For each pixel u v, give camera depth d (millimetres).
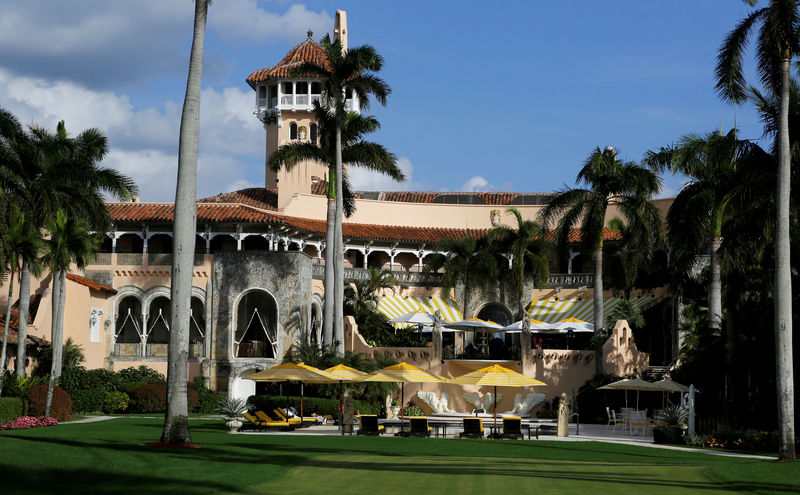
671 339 69188
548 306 74625
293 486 19781
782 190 31984
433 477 21859
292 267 65125
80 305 61250
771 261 43875
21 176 48781
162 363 65562
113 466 21781
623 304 67812
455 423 46219
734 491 20391
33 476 19344
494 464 25984
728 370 43188
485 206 83688
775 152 37844
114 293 66688
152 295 66500
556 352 59094
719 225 48938
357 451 30312
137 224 67625
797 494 20125
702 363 45219
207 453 26438
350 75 58031
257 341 66312
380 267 79688
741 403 42312
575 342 68500
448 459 27719
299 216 75938
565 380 58906
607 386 44688
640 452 33469
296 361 52781
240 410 42031
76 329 60562
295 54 88000
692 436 38438
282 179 76625
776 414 40719
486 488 19812
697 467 26172
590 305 73000
